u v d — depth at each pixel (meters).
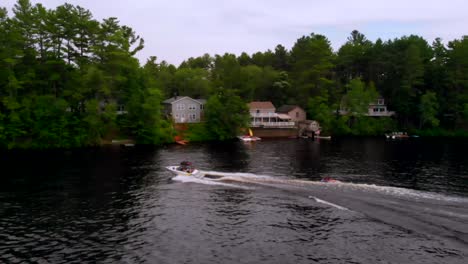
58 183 35.84
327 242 21.98
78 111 68.56
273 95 114.62
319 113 91.81
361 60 115.50
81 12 66.94
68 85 65.56
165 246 21.66
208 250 21.08
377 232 23.12
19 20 62.28
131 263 19.61
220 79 98.06
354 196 30.25
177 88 111.56
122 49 72.75
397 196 30.20
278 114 94.94
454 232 22.72
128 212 27.42
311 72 98.00
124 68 74.25
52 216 26.56
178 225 24.86
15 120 58.78
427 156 54.56
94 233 23.56
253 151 60.06
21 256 20.41
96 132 66.31
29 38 63.28
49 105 62.69
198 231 23.83
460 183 35.78
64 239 22.64
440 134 92.31
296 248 21.28
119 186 34.75
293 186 33.91
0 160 49.00
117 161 48.62
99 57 68.81
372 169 43.44
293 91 109.62
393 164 47.12
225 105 82.44
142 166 44.88
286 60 139.38
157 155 54.56
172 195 31.66
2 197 31.06
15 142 60.38
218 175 39.09
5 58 57.53
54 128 62.03
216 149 62.62
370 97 97.25
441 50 104.81
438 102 97.81
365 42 146.75
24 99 60.44
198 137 79.62
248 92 102.75
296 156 54.22
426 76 100.94
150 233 23.55
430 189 33.16
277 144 71.50
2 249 21.23
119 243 22.08
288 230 23.81
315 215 26.25
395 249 20.91
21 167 43.97
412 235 22.52
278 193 31.75
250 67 121.38
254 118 93.56
